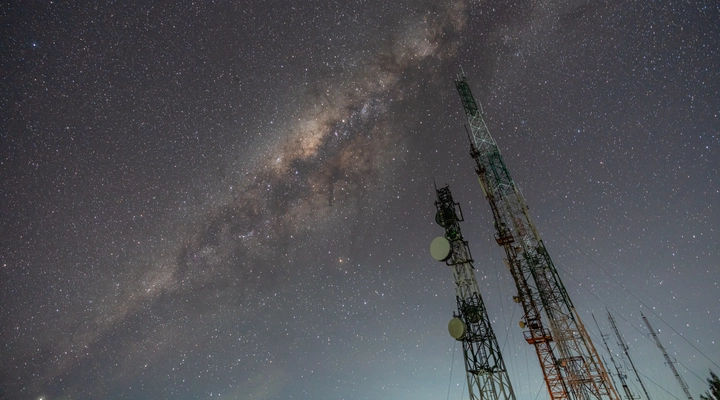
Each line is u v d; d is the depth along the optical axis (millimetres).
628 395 25453
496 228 30547
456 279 23812
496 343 21641
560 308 26750
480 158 33156
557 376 24891
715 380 28984
